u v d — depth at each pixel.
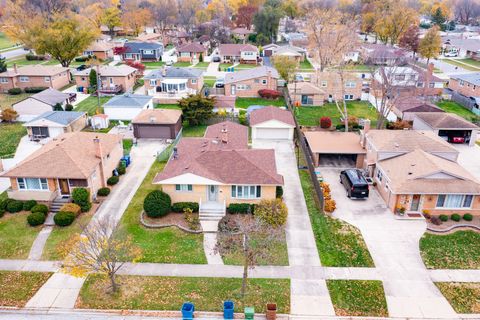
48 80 72.31
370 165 39.72
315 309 24.06
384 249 29.53
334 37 75.06
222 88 71.31
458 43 111.31
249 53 97.44
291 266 27.64
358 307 24.27
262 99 67.62
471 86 66.06
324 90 66.88
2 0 162.12
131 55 99.12
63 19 82.19
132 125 52.97
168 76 69.19
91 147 38.12
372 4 134.12
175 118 50.38
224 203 34.25
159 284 25.88
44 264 27.77
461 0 188.50
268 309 22.84
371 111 61.66
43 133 49.97
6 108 59.69
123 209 34.38
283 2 151.12
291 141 50.12
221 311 23.73
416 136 39.88
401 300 24.81
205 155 35.78
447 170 33.66
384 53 81.25
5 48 114.44
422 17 177.00
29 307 24.06
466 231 31.86
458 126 47.72
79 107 62.59
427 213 33.44
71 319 23.22
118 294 25.00
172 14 145.00
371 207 35.12
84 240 25.00
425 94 63.81
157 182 33.34
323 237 30.81
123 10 162.50
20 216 33.03
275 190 33.81
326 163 43.91
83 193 33.62
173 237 30.70
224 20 142.25
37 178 34.16
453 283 26.28
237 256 28.59
